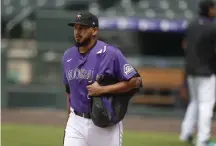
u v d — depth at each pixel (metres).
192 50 27.61
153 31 57.12
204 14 27.75
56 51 53.91
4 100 53.50
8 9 64.44
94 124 16.17
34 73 54.12
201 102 27.41
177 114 50.25
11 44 54.91
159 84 51.34
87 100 16.33
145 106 51.56
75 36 16.28
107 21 53.75
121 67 16.14
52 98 53.47
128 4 62.62
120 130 16.59
